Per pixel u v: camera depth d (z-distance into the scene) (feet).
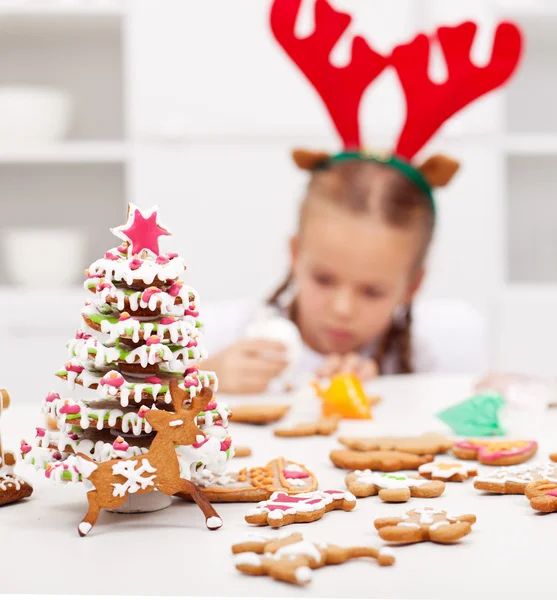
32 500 2.60
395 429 3.41
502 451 2.89
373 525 2.35
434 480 2.65
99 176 8.84
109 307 2.44
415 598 1.97
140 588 2.03
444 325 6.79
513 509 2.46
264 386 4.39
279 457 2.96
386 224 5.43
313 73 5.05
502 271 8.14
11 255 7.89
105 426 2.43
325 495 2.47
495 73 4.66
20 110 7.85
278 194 8.11
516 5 8.03
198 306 2.51
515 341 8.11
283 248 8.12
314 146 8.08
